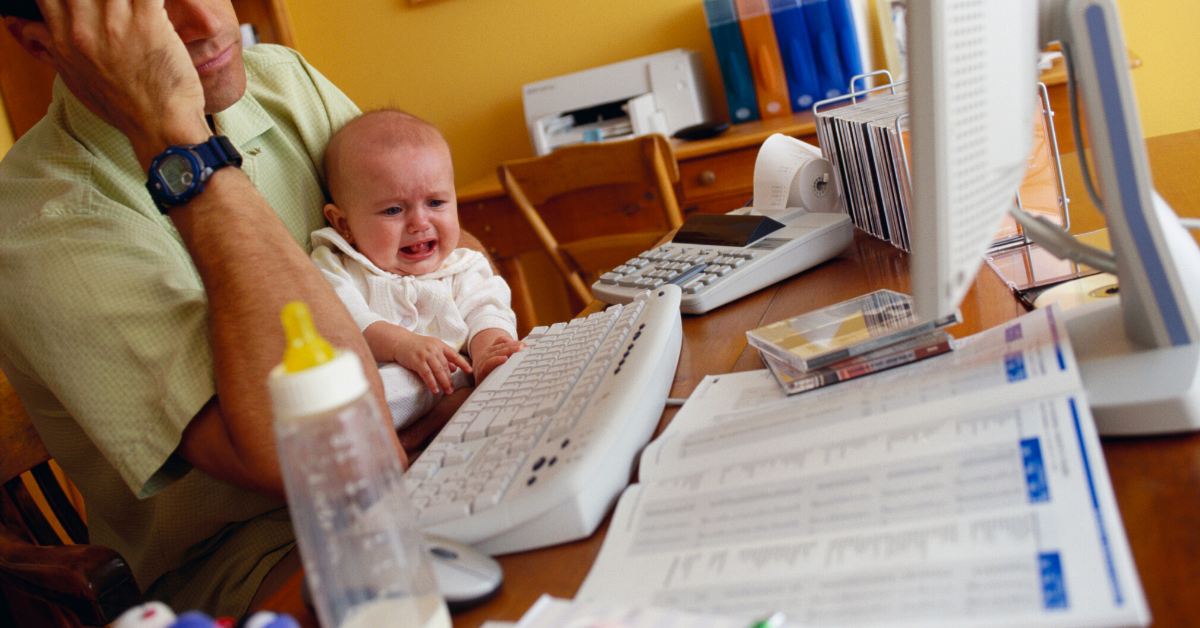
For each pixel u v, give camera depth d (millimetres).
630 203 2053
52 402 852
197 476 797
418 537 379
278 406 327
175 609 837
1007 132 423
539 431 536
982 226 413
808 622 330
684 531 418
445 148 1130
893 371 535
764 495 423
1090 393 431
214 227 691
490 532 453
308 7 2656
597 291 958
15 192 824
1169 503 364
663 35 2500
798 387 544
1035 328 513
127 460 678
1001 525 347
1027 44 435
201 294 721
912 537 358
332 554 354
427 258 1121
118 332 693
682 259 940
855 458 427
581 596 392
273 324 640
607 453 478
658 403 580
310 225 1125
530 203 1784
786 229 939
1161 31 2236
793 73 2207
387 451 367
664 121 2312
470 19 2592
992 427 412
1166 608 303
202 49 837
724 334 753
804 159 1011
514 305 2217
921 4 363
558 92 2365
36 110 1986
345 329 676
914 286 404
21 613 985
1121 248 457
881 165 879
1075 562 316
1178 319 446
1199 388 409
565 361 669
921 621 313
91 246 734
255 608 576
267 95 1115
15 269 734
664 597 373
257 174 1062
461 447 566
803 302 799
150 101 715
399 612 355
